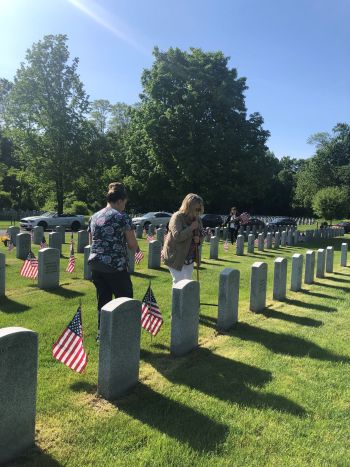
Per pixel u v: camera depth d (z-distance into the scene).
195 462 3.37
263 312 8.02
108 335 4.24
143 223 32.75
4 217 47.56
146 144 38.50
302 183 76.12
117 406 4.18
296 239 26.30
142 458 3.39
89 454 3.42
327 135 82.00
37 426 3.78
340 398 4.58
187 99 35.38
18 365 3.33
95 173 39.75
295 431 3.90
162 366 5.21
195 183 36.94
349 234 42.81
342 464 3.45
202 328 6.81
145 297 6.21
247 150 36.56
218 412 4.15
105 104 63.19
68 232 28.42
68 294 8.87
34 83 36.22
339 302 9.11
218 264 14.98
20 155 38.47
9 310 7.45
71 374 4.87
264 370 5.22
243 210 72.38
